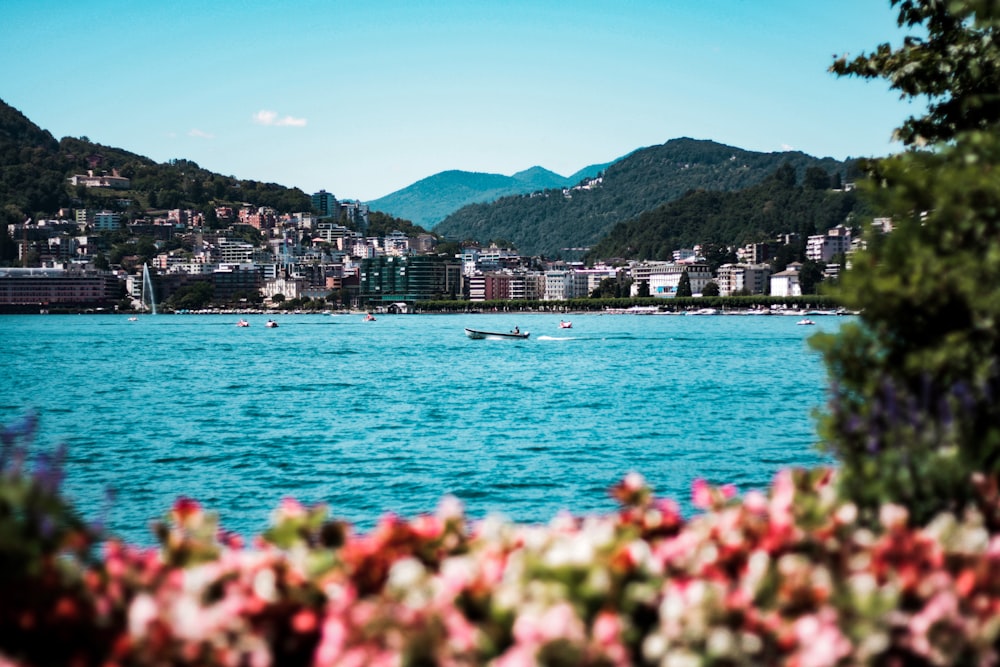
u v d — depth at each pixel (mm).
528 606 9102
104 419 73750
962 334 12938
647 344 189250
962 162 15008
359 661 8531
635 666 9109
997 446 12055
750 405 78000
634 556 10008
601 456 52094
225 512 39625
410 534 11023
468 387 98875
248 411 78688
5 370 130625
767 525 10859
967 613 9539
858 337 14023
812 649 8586
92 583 9523
